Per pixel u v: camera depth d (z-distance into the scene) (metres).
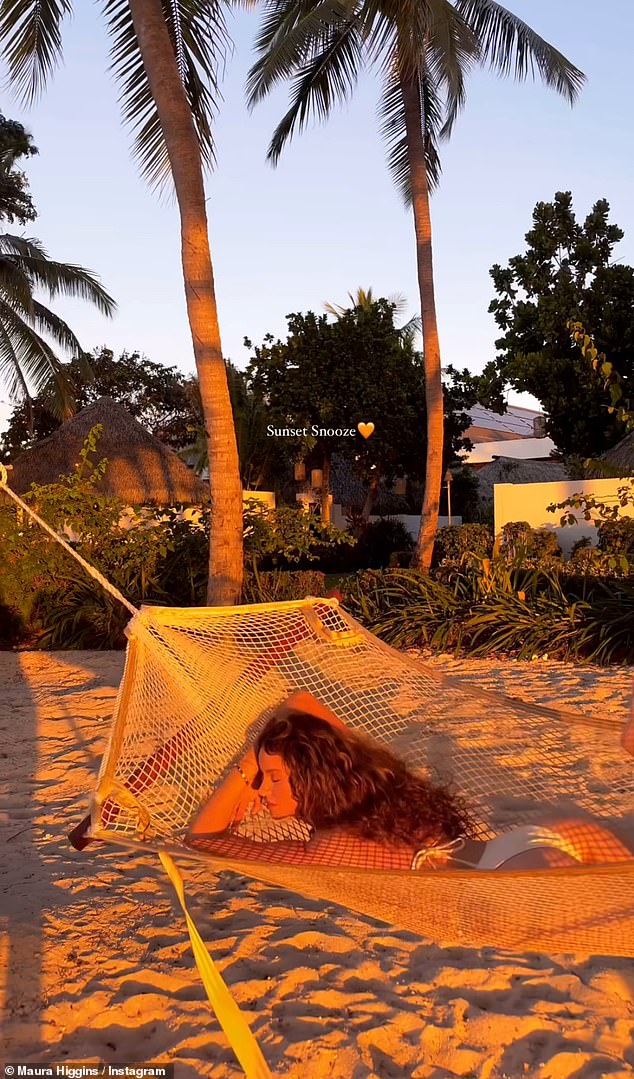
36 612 13.62
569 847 3.00
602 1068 3.02
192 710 3.84
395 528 32.50
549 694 8.31
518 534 20.08
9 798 5.85
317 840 3.10
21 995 3.47
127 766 3.63
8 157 26.77
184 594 14.02
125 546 13.70
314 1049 3.11
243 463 30.20
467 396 34.78
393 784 3.17
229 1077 2.96
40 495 13.52
